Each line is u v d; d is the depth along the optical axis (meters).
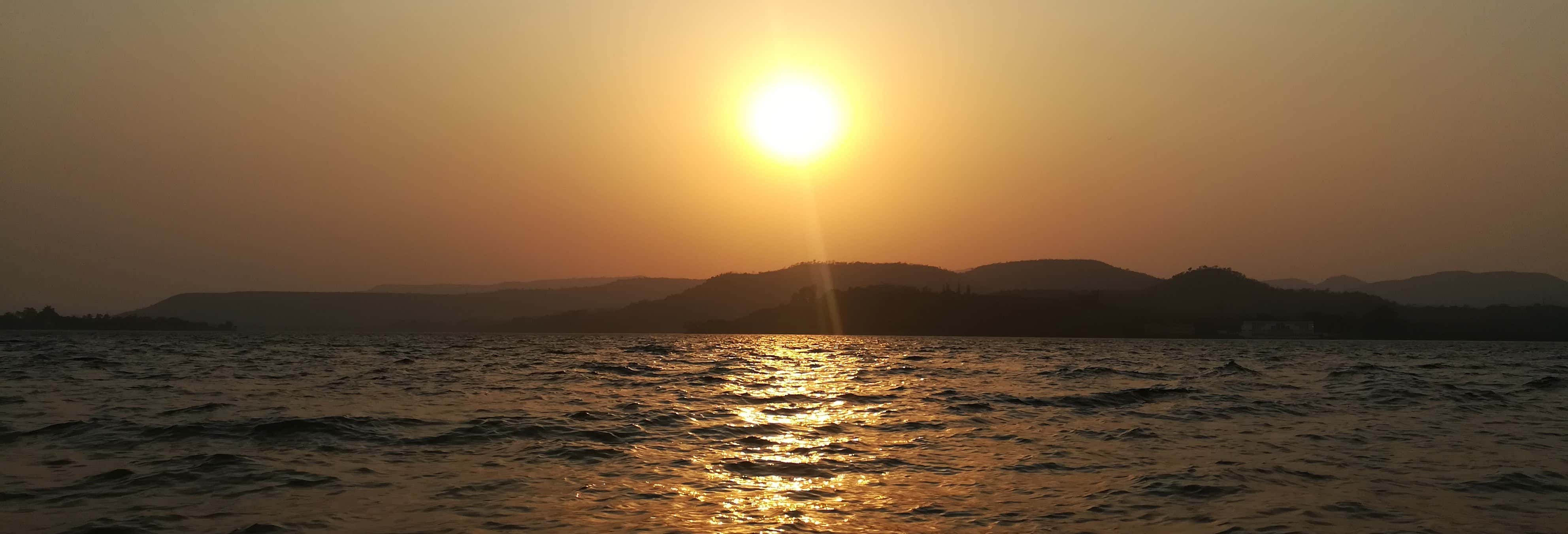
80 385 47.53
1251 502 20.12
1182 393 45.12
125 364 72.06
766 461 24.48
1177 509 19.44
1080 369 74.06
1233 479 22.44
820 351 135.38
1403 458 25.70
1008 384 53.47
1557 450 27.31
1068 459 25.11
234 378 54.75
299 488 20.81
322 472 22.61
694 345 170.62
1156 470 23.64
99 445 26.00
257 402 38.81
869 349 149.38
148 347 123.62
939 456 25.42
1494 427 32.78
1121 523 18.33
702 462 24.25
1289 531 17.80
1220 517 18.84
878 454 25.64
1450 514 19.23
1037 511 19.22
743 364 80.50
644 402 39.75
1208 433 30.55
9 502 19.30
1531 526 18.33
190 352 103.44
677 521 18.09
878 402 40.72
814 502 19.80
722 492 20.64
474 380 54.19
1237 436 29.81
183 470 22.56
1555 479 22.80
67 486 20.75
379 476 22.25
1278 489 21.44
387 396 42.03
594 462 24.14
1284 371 73.31
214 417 32.62
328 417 31.81
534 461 24.31
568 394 43.88
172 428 29.00
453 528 17.53
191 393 42.94
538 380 54.44
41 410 34.69
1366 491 21.25
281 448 25.86
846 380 57.69
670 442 27.53
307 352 108.38
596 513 18.67
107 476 21.81
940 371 69.56
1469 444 28.27
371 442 27.05
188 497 19.81
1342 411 37.69
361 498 19.86
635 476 22.31
